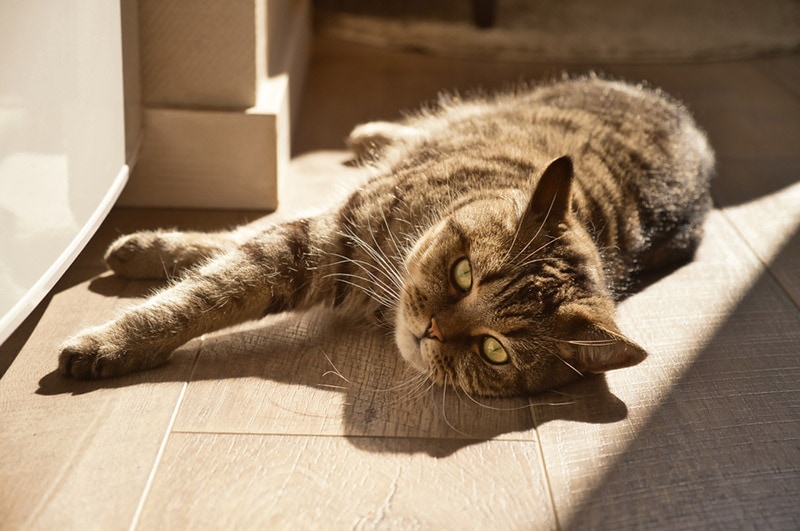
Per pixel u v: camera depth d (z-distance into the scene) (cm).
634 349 66
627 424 67
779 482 63
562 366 70
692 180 88
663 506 61
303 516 59
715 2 164
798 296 83
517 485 62
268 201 91
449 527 59
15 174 60
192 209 91
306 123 110
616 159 84
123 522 58
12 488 59
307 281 76
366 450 64
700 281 84
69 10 66
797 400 70
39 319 74
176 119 88
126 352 68
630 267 82
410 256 73
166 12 85
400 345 72
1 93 58
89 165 71
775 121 116
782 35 149
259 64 89
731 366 73
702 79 131
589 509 60
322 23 144
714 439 66
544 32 146
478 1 143
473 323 68
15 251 60
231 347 73
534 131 86
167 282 79
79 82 68
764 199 98
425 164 80
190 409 66
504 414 68
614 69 133
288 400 68
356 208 78
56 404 65
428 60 133
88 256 83
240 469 62
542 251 69
